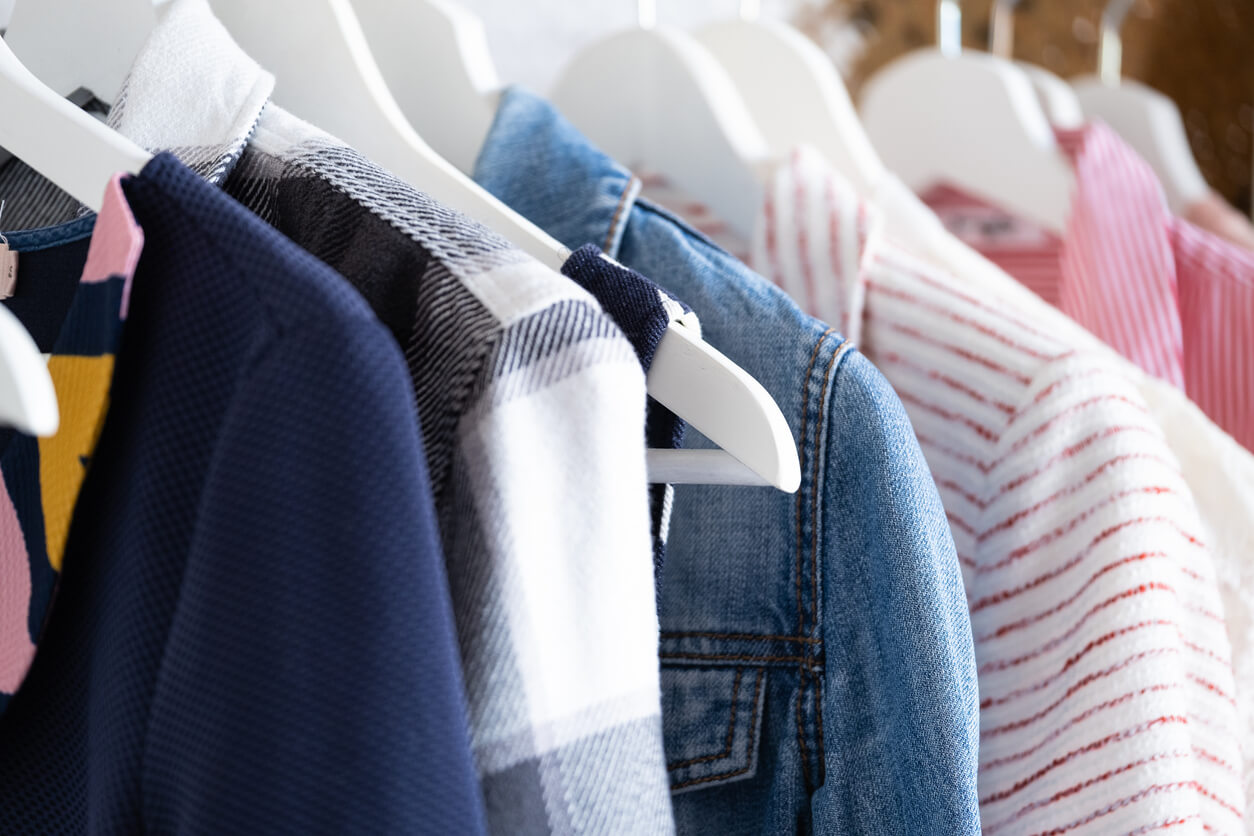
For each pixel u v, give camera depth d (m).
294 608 0.27
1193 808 0.44
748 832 0.48
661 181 0.72
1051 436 0.48
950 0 0.90
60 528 0.31
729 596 0.48
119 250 0.30
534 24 0.94
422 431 0.33
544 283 0.32
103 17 0.50
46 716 0.35
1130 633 0.45
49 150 0.35
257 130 0.41
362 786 0.27
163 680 0.29
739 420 0.34
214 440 0.29
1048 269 0.86
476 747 0.32
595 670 0.32
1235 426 0.71
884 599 0.42
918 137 0.89
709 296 0.49
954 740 0.40
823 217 0.57
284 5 0.54
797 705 0.46
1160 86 1.25
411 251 0.34
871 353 0.56
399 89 0.63
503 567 0.31
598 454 0.31
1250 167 1.32
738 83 0.78
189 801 0.28
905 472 0.42
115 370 0.33
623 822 0.33
